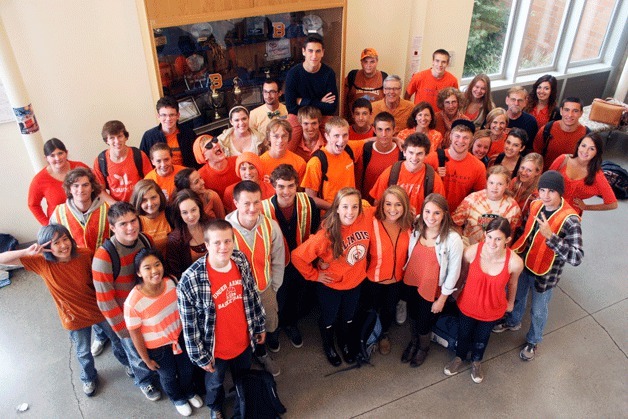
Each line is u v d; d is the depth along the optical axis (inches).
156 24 134.3
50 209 129.0
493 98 249.1
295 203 112.6
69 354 129.7
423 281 113.0
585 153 123.3
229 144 143.3
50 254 96.3
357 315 127.3
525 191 128.4
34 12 132.1
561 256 106.7
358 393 117.5
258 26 161.6
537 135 162.6
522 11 234.7
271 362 122.0
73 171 107.3
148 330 96.7
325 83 152.0
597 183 126.6
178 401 110.7
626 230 179.8
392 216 108.0
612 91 277.4
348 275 112.2
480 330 114.0
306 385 119.6
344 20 167.2
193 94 159.3
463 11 202.5
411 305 127.0
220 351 97.4
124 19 144.0
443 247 106.6
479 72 249.9
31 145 140.9
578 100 147.9
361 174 142.7
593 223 184.4
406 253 114.4
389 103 167.5
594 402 115.3
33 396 118.0
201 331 93.0
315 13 169.2
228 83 166.4
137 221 96.5
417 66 201.3
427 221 105.0
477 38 239.0
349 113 185.9
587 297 148.3
